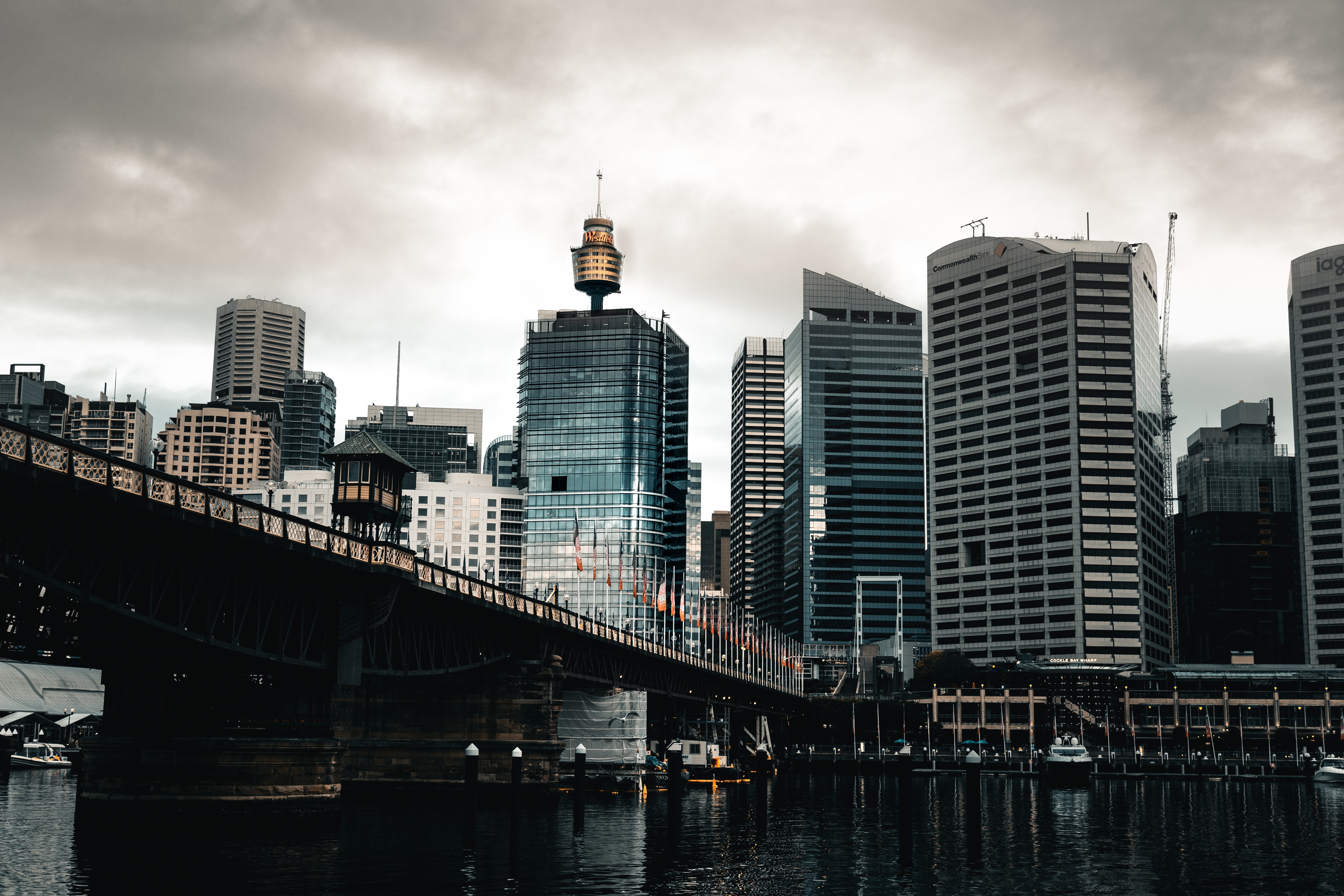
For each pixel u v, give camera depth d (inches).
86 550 2354.8
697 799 5221.5
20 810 3518.7
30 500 2249.0
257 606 2942.9
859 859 2886.3
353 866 2429.9
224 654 2952.8
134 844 2667.3
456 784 4372.5
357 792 4421.8
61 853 2495.1
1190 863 3006.9
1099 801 5762.8
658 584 7140.8
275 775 3036.4
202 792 2972.4
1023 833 3772.1
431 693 4485.7
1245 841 3624.5
